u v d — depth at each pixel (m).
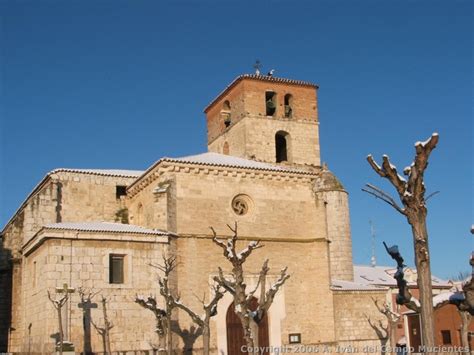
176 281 35.69
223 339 36.38
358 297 41.88
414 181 17.77
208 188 38.78
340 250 52.06
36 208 41.69
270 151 59.12
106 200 44.38
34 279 35.84
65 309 31.64
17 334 40.06
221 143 63.75
